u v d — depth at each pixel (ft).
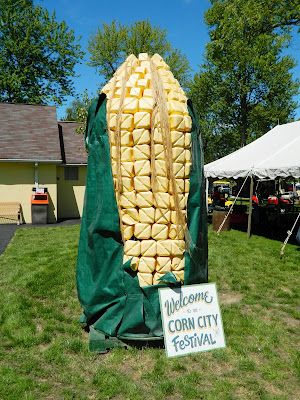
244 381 10.59
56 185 48.98
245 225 44.83
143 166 11.55
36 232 38.81
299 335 13.79
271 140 42.19
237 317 15.30
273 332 13.85
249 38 51.19
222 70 100.12
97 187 12.51
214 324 12.11
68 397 9.76
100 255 12.37
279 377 10.80
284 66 105.40
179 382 10.41
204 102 113.80
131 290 11.96
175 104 11.88
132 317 11.93
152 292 11.87
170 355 11.36
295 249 30.09
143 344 12.25
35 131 51.90
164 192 11.69
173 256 11.96
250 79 106.01
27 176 47.78
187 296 11.95
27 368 11.12
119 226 12.03
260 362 11.73
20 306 16.15
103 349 12.19
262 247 30.83
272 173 31.48
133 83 12.05
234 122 115.85
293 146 35.14
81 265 13.24
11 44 89.66
